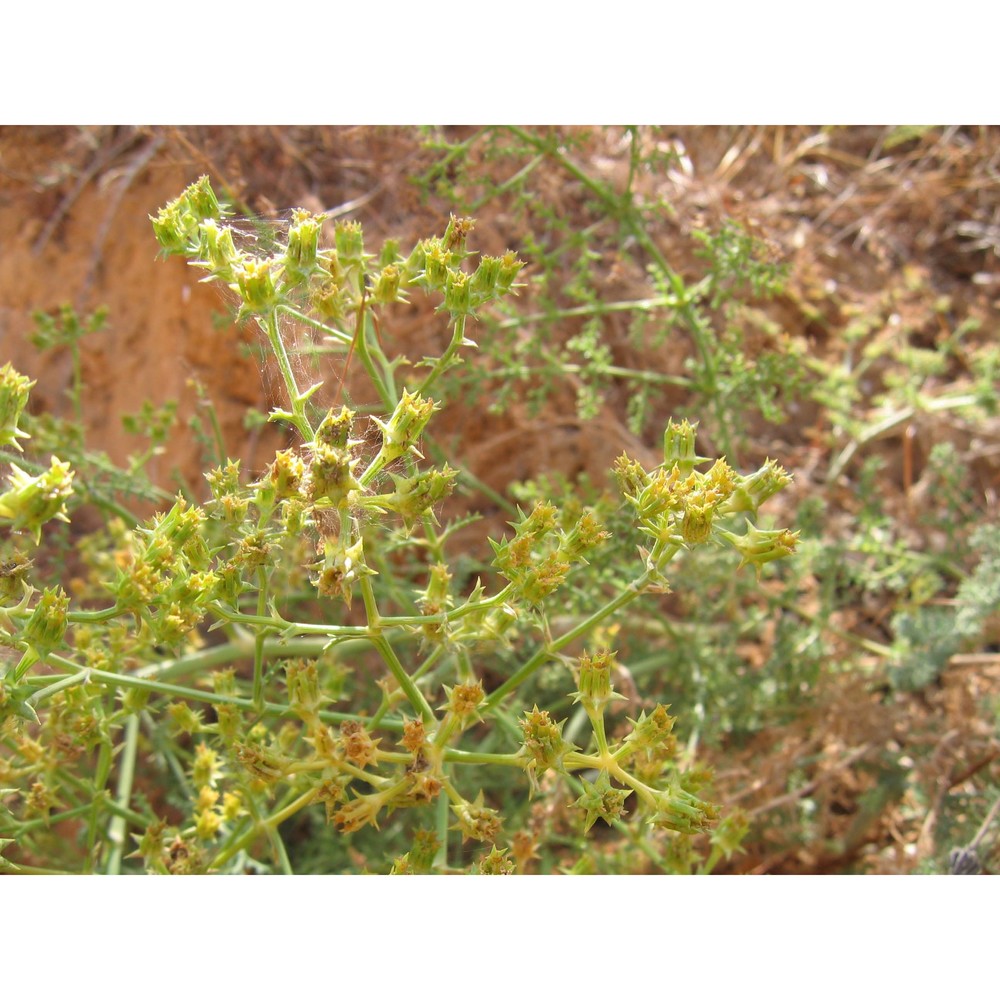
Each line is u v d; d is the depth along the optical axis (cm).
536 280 30
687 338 38
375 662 32
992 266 43
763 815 29
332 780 19
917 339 42
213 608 18
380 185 36
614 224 36
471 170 31
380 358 23
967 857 24
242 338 36
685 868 21
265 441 37
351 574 17
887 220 43
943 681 33
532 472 37
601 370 31
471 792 29
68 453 28
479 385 31
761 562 18
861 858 30
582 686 18
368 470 17
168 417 29
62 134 38
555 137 29
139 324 37
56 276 38
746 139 41
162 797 32
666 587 19
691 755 27
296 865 31
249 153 35
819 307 40
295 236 18
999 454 39
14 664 20
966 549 33
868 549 33
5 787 22
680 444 19
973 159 42
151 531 18
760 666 32
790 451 38
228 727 21
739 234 30
